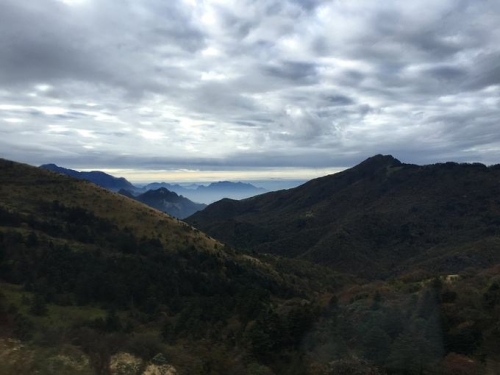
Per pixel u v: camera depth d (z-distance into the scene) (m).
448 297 40.72
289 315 38.81
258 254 118.81
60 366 25.58
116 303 62.59
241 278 85.25
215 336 39.88
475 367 29.80
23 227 80.44
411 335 32.66
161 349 31.84
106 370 26.78
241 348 34.50
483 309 38.00
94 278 65.19
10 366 24.38
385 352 31.34
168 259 83.25
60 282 63.91
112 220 97.62
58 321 46.03
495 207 187.50
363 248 167.25
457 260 112.12
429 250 160.00
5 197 95.19
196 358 31.09
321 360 32.06
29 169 119.00
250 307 48.53
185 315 50.03
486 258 109.69
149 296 66.25
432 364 30.19
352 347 33.03
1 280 62.19
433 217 192.88
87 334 32.91
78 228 86.94
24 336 32.31
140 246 87.12
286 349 34.72
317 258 160.12
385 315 36.38
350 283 111.44
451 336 33.50
